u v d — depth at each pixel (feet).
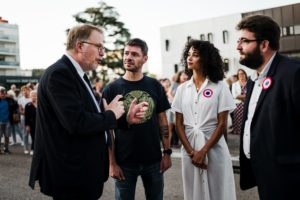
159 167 11.90
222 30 148.66
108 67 146.82
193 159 10.84
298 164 7.55
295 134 7.59
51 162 8.10
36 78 152.76
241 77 28.12
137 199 17.93
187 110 11.30
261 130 8.05
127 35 148.56
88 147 8.22
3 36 263.29
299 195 7.61
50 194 8.25
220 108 10.90
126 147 11.41
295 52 128.06
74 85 8.12
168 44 164.86
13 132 40.22
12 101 35.14
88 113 8.11
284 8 128.47
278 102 7.73
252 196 17.51
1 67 259.19
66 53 8.75
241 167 9.30
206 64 11.00
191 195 11.27
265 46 8.31
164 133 12.30
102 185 8.62
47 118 8.17
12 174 24.61
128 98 11.53
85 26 8.70
